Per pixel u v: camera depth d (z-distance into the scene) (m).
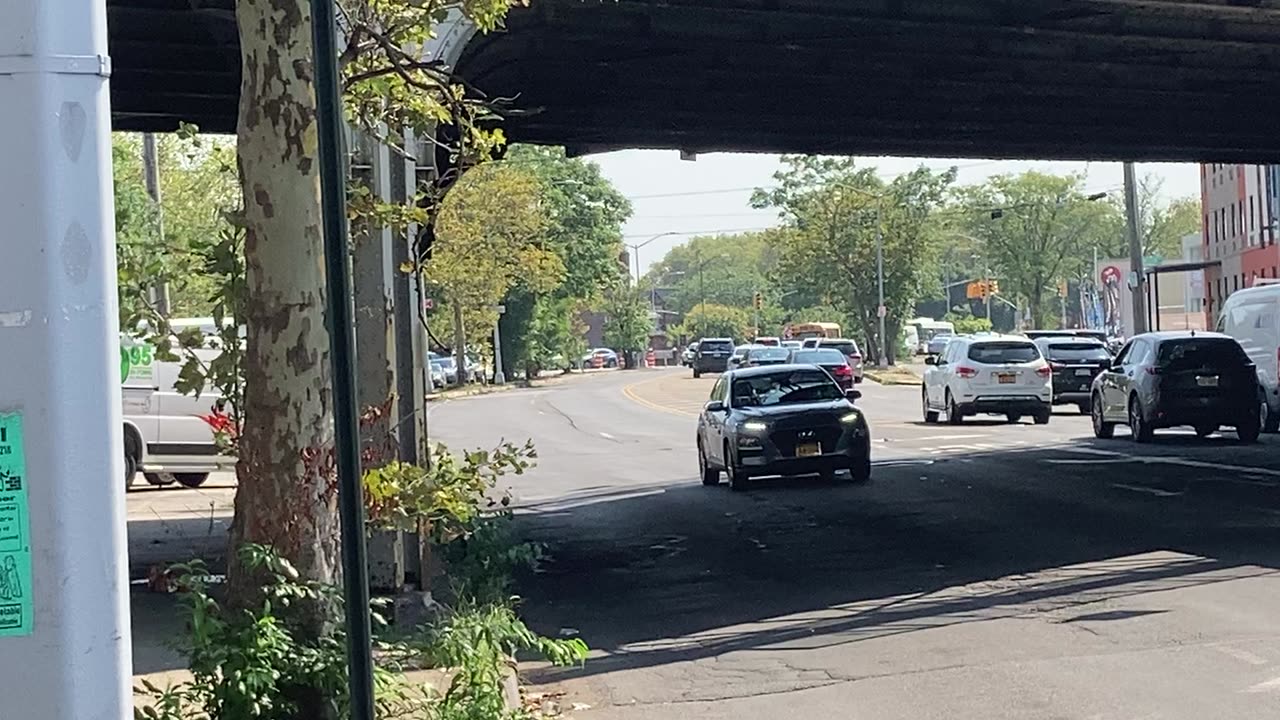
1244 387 25.41
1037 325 113.06
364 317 10.60
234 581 5.86
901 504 18.05
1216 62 19.58
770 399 21.53
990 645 9.79
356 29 6.96
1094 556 13.36
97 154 3.27
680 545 15.56
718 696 8.77
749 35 16.58
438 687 7.43
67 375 3.20
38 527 3.16
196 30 14.71
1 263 3.19
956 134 25.88
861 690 8.72
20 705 3.13
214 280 7.16
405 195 10.28
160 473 23.83
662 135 24.83
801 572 13.38
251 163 5.78
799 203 91.50
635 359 125.81
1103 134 26.62
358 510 3.83
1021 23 16.84
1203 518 15.48
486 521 13.02
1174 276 108.62
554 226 86.31
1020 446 26.48
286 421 5.81
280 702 5.71
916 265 91.12
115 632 3.23
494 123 15.83
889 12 16.25
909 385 62.81
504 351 85.25
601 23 15.92
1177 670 8.77
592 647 10.41
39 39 3.22
